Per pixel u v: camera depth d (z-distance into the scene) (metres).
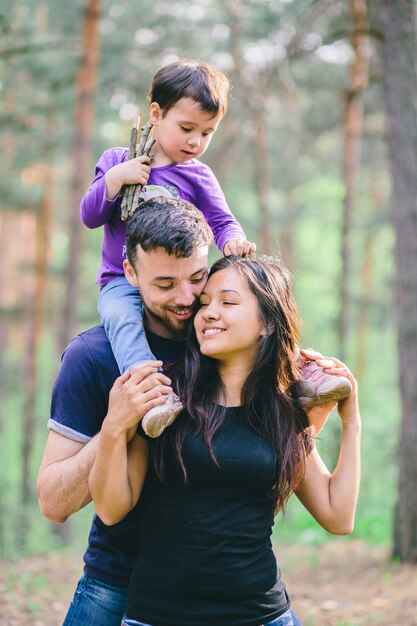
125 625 2.66
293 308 2.83
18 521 12.12
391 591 6.91
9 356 24.66
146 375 2.57
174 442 2.60
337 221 20.33
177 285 2.67
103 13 14.30
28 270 19.59
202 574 2.58
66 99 15.43
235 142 17.08
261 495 2.67
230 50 14.30
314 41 12.34
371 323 23.78
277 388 2.75
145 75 14.88
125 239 2.95
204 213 3.30
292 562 8.75
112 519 2.66
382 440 17.38
